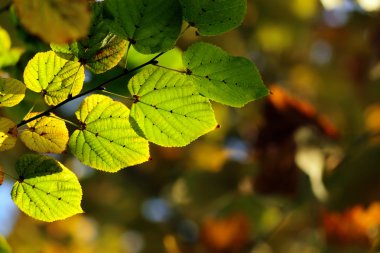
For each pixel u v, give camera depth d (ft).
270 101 5.86
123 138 2.50
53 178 2.52
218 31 2.40
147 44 2.39
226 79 2.43
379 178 5.98
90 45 2.41
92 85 2.94
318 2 7.72
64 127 2.51
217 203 6.84
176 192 6.98
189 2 2.37
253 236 6.65
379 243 5.82
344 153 6.18
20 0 2.15
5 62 2.97
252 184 6.05
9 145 2.46
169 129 2.49
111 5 2.35
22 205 2.56
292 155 5.87
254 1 7.48
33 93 2.71
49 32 2.15
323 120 5.93
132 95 2.46
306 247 6.97
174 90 2.45
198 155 7.68
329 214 5.94
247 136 6.66
